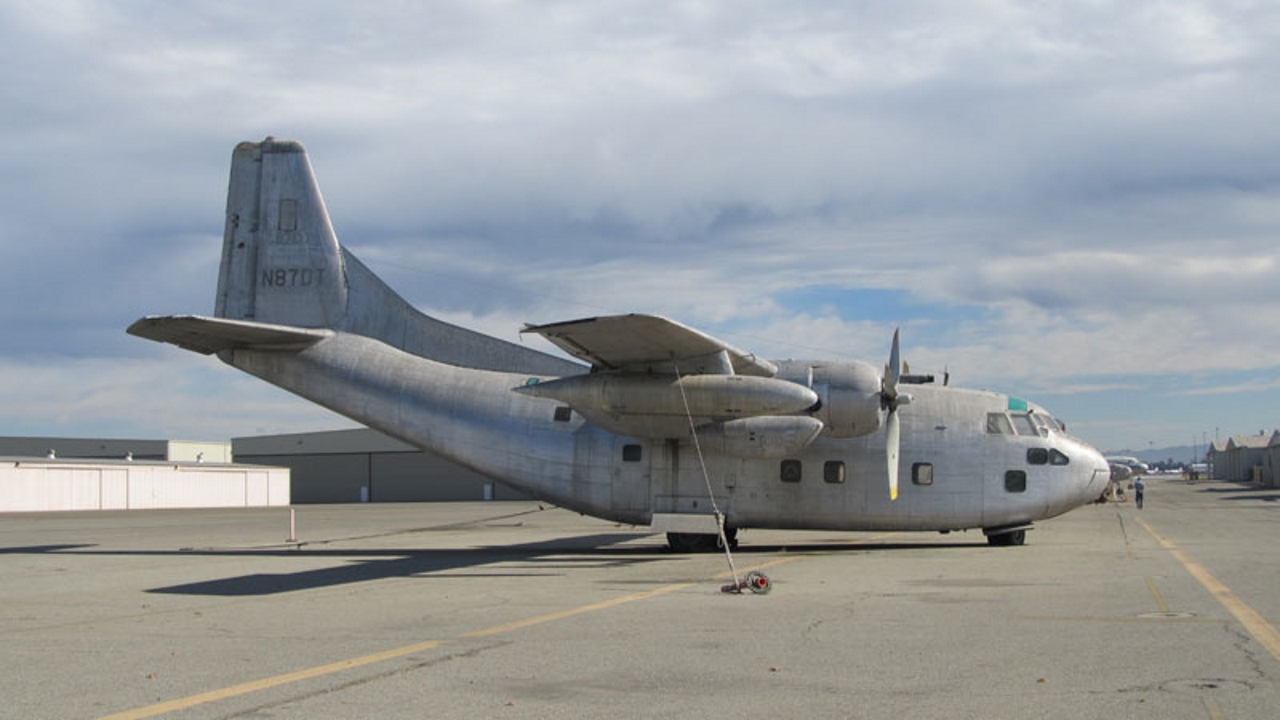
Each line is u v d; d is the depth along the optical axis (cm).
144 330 2133
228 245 2377
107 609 1330
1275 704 743
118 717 750
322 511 5709
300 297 2341
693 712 742
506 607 1298
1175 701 754
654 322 1694
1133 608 1207
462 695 805
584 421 2212
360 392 2298
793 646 988
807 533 2755
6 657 988
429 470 8012
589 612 1236
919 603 1271
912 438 2130
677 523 2095
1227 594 1319
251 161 2394
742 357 1955
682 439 2109
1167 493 7312
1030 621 1118
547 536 2888
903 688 807
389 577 1702
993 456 2120
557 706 766
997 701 762
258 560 2088
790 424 2006
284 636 1093
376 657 964
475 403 2269
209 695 817
